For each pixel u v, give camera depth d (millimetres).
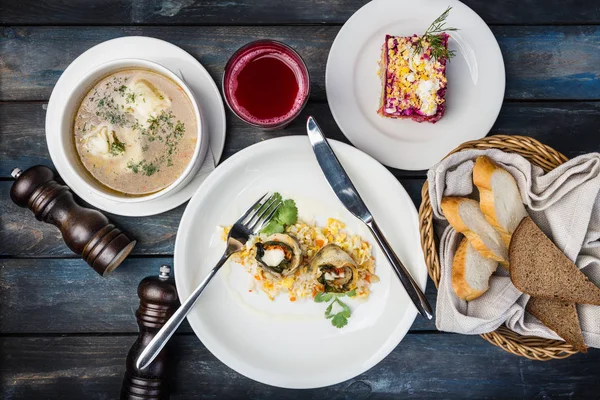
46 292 656
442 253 582
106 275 653
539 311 574
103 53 622
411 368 660
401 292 625
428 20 620
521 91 656
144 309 618
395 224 622
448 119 626
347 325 631
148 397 609
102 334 659
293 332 630
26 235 655
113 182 593
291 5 648
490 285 569
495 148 579
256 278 625
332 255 599
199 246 626
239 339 628
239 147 650
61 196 612
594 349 661
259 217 615
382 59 613
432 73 592
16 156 652
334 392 662
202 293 625
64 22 648
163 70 575
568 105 656
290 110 584
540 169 572
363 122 624
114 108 588
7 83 649
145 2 647
